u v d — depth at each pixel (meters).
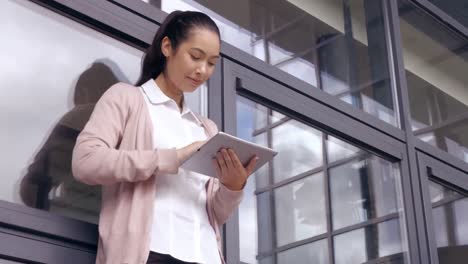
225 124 2.56
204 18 2.00
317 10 3.36
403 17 3.86
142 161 1.71
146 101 1.93
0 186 1.96
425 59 3.89
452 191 3.56
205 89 2.56
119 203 1.76
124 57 2.38
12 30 2.15
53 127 2.13
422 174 3.37
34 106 2.11
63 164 2.11
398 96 3.49
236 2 2.97
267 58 2.96
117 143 1.83
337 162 3.02
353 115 3.15
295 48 3.12
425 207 3.30
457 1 4.28
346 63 3.34
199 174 1.92
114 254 1.69
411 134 3.43
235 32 2.89
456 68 4.09
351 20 3.52
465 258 3.42
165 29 2.01
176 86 1.97
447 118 3.81
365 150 3.18
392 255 3.07
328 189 2.93
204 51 1.93
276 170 2.75
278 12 3.15
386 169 3.24
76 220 1.99
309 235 2.77
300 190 2.81
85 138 1.74
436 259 3.21
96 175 1.70
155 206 1.77
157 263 1.75
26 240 1.88
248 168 1.87
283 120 2.85
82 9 2.26
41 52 2.19
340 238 2.89
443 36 4.11
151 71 2.05
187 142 1.93
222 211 1.92
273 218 2.65
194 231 1.82
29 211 1.91
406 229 3.17
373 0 3.69
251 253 2.52
